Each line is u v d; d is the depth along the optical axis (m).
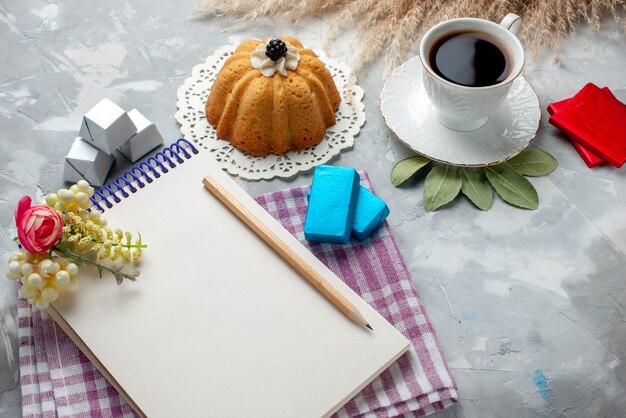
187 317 0.80
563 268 0.85
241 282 0.81
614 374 0.80
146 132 0.89
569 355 0.81
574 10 0.98
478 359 0.81
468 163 0.88
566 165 0.90
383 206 0.84
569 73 0.95
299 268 0.81
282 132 0.89
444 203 0.88
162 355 0.78
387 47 0.96
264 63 0.88
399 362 0.80
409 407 0.78
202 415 0.76
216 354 0.78
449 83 0.84
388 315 0.82
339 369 0.77
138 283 0.81
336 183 0.84
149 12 1.01
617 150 0.89
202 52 0.98
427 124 0.90
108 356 0.78
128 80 0.96
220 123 0.90
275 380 0.77
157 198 0.85
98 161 0.88
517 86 0.92
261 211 0.84
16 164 0.91
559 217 0.87
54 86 0.96
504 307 0.83
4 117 0.94
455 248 0.86
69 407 0.79
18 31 1.00
